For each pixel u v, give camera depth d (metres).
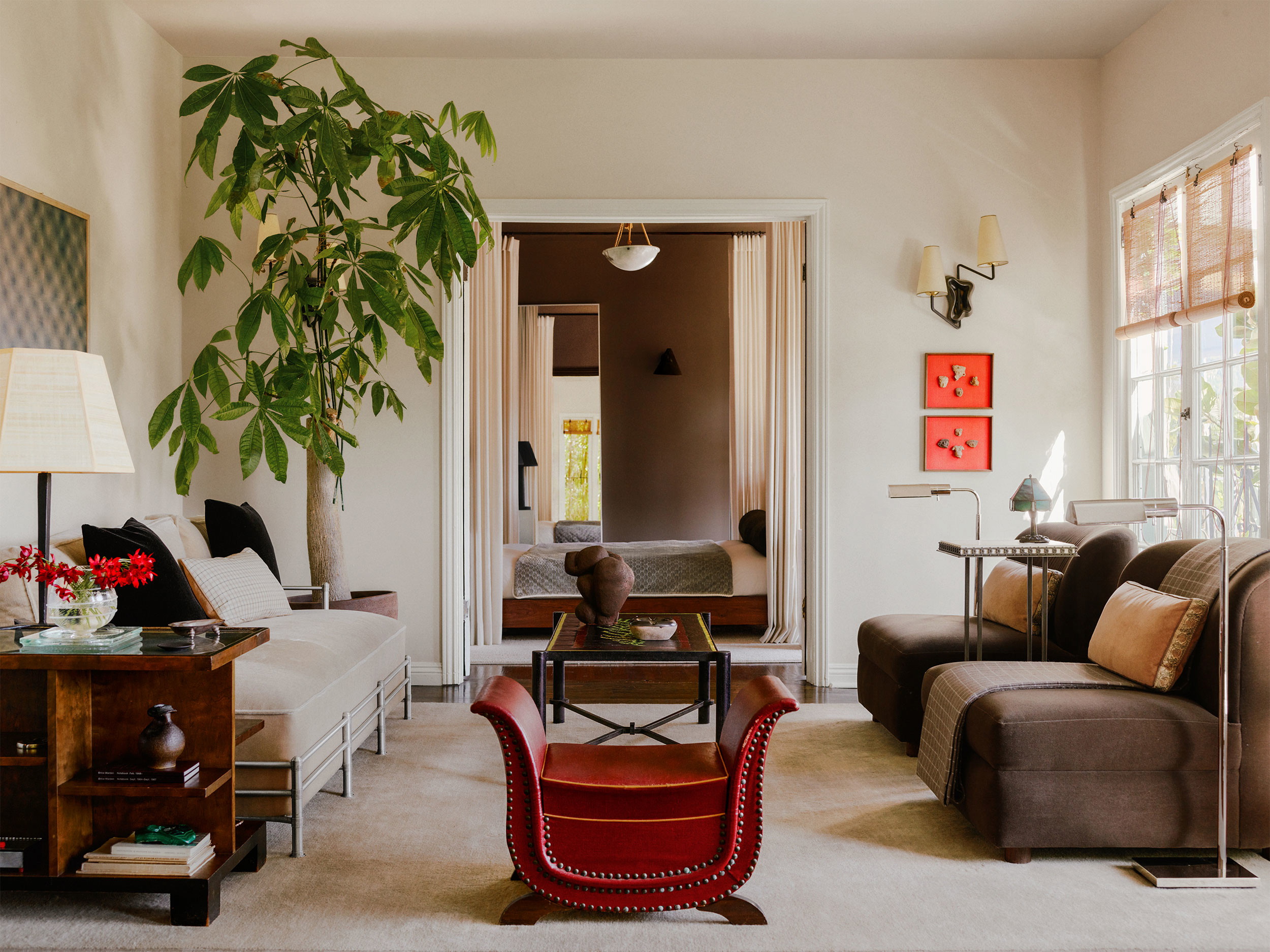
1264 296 3.45
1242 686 2.49
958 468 4.68
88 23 3.81
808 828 2.76
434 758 3.43
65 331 3.60
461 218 3.51
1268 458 3.43
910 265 4.69
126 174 4.12
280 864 2.49
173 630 2.33
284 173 3.84
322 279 4.08
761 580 6.09
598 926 2.16
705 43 4.48
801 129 4.67
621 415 7.78
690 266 7.79
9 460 2.46
